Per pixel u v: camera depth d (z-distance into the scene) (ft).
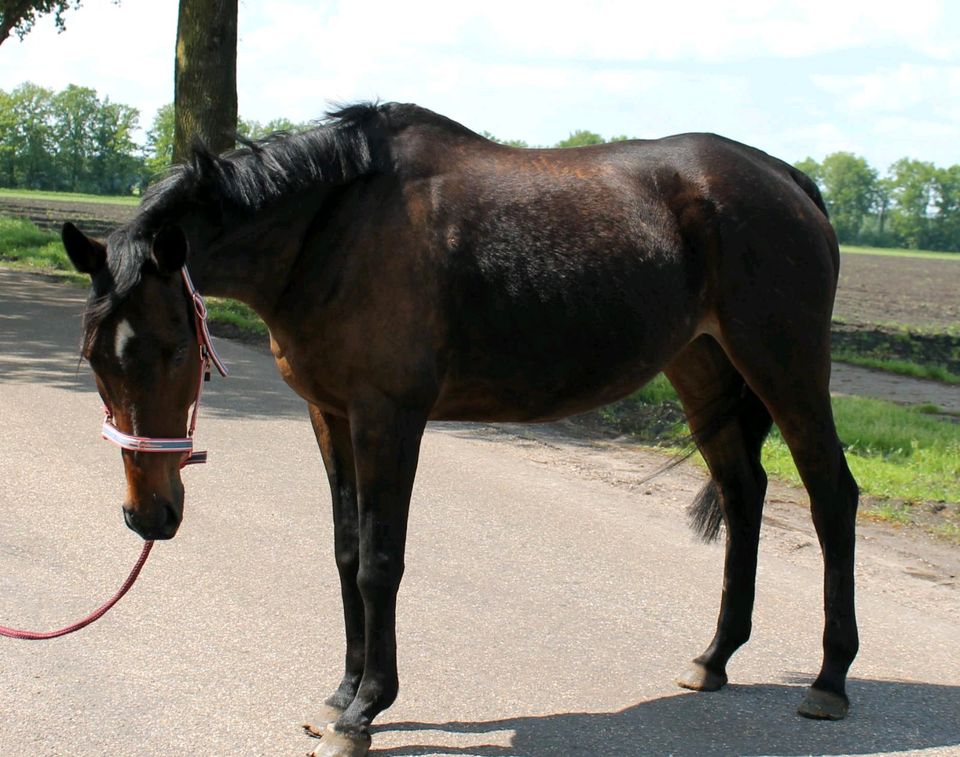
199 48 49.34
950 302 102.06
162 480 10.64
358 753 11.27
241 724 12.07
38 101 300.40
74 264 10.46
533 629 15.37
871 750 12.05
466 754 11.60
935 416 36.19
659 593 17.08
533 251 12.17
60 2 84.69
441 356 11.78
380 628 11.46
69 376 32.91
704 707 13.08
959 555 19.79
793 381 13.25
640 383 13.25
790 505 22.70
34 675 13.07
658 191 13.20
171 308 10.46
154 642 14.25
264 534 19.03
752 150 14.29
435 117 12.67
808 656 14.90
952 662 14.84
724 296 13.20
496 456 26.21
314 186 11.53
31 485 21.15
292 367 11.82
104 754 11.23
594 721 12.54
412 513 20.90
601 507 22.02
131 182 308.81
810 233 13.47
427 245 11.60
